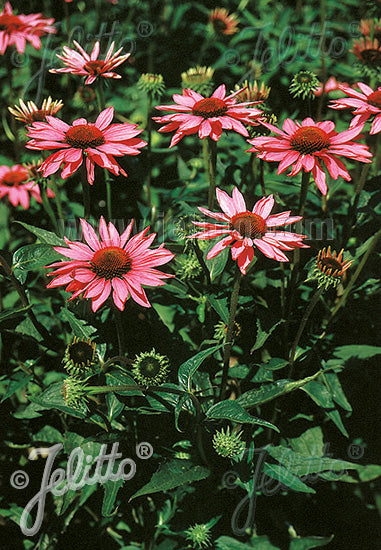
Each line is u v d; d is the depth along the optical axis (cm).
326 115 113
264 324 81
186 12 143
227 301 79
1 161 113
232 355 96
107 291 69
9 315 76
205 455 78
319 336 88
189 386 72
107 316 85
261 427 88
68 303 78
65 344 92
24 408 96
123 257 70
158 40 136
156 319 85
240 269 68
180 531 81
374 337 93
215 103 77
